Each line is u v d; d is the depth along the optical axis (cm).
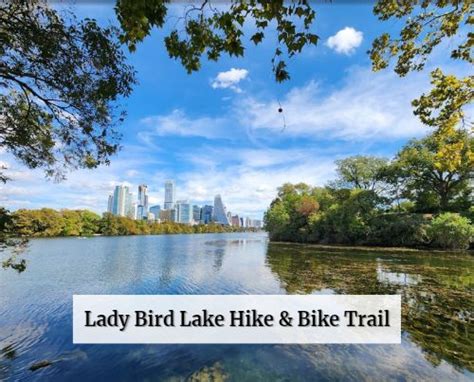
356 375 623
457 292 1302
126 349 813
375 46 659
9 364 727
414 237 3588
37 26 547
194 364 719
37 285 1670
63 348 823
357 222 4031
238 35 368
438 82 651
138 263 2603
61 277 1925
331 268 2045
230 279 1747
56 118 711
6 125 698
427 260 2405
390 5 586
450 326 888
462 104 631
